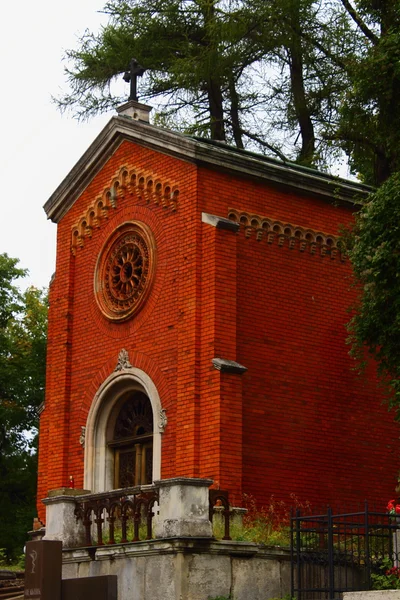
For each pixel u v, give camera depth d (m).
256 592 17.08
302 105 33.66
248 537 18.28
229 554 16.94
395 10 22.56
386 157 24.59
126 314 24.11
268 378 22.66
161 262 23.50
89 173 26.02
